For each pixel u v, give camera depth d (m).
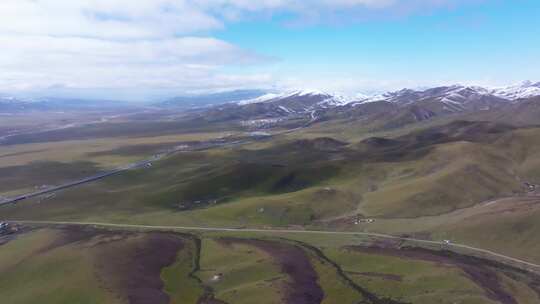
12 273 184.62
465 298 149.88
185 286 169.88
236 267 181.88
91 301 158.88
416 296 154.00
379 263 181.50
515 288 161.00
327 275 173.12
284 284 164.88
